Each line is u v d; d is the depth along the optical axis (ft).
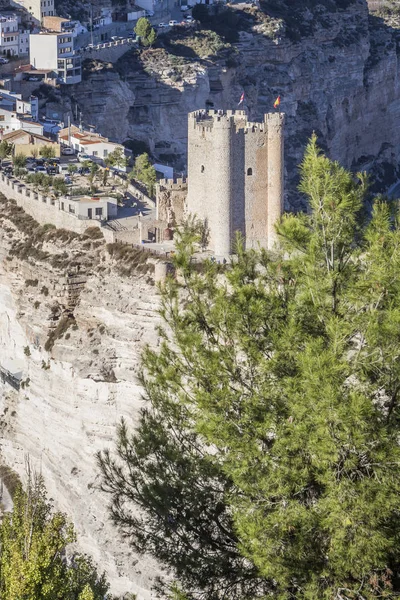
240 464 299.58
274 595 297.94
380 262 302.66
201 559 309.01
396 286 298.76
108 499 598.75
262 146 601.21
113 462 343.05
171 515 313.94
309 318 307.99
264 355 309.63
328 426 286.66
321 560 292.61
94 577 396.98
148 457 325.83
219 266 333.42
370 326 291.38
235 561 309.42
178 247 337.93
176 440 322.96
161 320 588.50
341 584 288.92
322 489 299.17
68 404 642.63
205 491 313.32
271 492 295.28
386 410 297.12
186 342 311.27
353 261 311.68
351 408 283.38
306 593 287.07
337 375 289.74
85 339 636.07
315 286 307.17
